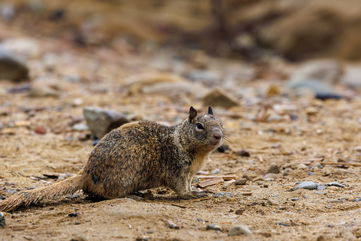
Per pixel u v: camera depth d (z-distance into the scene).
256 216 8.09
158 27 44.94
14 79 22.52
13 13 43.00
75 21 42.59
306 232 7.34
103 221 7.61
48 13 43.72
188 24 46.38
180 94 20.62
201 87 21.41
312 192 9.40
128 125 8.92
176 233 7.20
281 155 12.74
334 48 42.41
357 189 9.53
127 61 33.78
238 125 15.73
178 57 38.66
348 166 11.55
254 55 42.59
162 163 8.89
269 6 47.12
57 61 28.66
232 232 7.16
